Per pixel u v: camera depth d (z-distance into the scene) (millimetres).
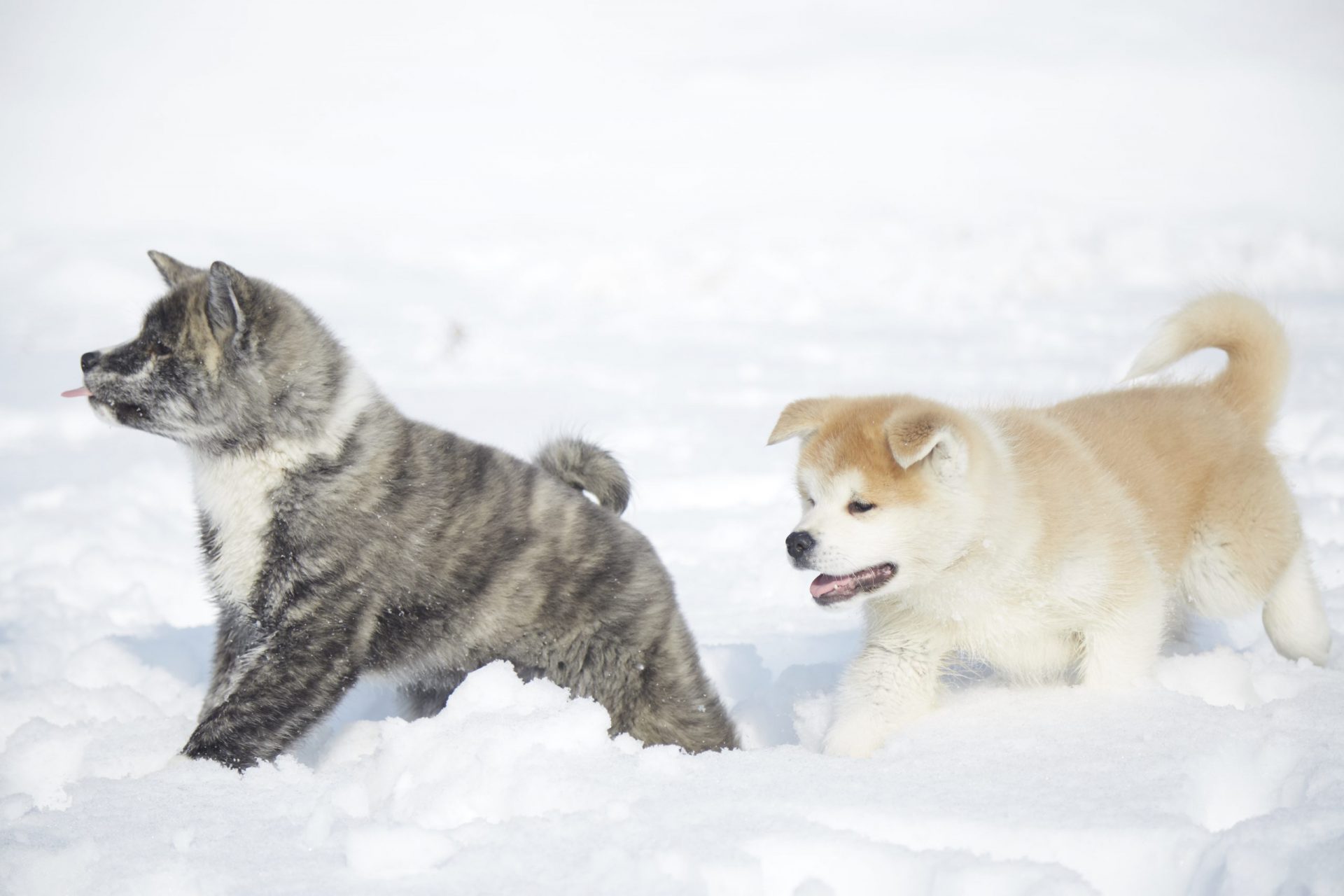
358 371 9336
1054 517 8727
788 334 34125
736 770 7195
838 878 6004
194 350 8781
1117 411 10414
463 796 6820
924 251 47000
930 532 8719
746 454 20000
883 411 9250
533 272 44312
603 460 10164
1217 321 10938
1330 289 41594
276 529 8664
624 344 32531
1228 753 7230
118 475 18672
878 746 8602
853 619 12633
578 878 5766
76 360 27672
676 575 14383
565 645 9117
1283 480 10320
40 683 9531
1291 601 10133
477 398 24406
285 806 6949
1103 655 8836
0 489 17688
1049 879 5645
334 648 8625
